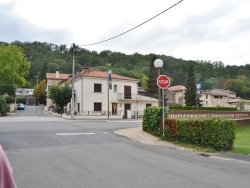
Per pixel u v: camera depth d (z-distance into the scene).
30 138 13.12
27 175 6.96
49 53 129.50
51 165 8.04
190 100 73.06
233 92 112.06
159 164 8.37
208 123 11.55
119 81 47.38
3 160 1.34
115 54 114.38
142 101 49.22
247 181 6.66
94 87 45.09
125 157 9.33
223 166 8.30
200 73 127.94
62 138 13.34
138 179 6.67
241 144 13.99
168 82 14.25
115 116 40.91
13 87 55.53
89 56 106.81
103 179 6.64
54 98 44.31
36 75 122.12
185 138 12.50
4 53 53.41
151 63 78.38
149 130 15.76
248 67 133.88
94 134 15.01
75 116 38.41
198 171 7.58
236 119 25.03
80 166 7.95
